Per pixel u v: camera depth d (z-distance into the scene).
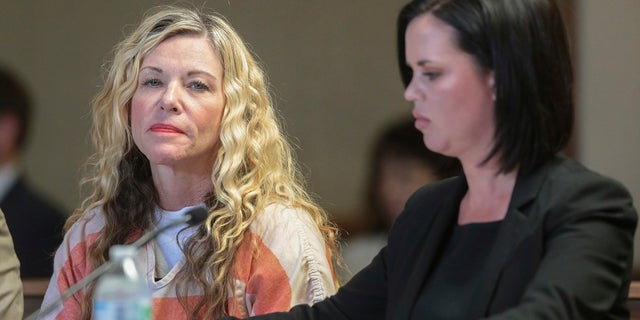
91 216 7.35
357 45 10.66
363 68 10.65
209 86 7.02
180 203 7.12
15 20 10.98
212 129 7.02
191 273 6.79
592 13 10.02
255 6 10.76
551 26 4.66
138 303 4.38
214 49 7.08
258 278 6.81
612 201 4.60
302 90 10.72
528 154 4.70
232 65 7.10
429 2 4.82
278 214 7.00
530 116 4.64
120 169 7.26
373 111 10.62
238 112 7.06
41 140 10.90
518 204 4.69
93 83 10.91
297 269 6.86
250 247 6.89
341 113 10.66
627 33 10.00
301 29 10.73
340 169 10.58
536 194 4.67
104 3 10.90
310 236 7.02
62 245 7.38
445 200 5.16
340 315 5.62
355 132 10.62
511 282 4.59
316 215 7.38
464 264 4.88
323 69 10.70
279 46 10.74
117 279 4.44
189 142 6.92
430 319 4.81
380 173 10.45
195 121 6.93
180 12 7.18
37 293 10.38
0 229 7.43
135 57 7.07
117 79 7.17
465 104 4.71
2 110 10.82
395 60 10.60
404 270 5.16
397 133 10.47
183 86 6.98
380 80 10.62
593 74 10.05
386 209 10.41
